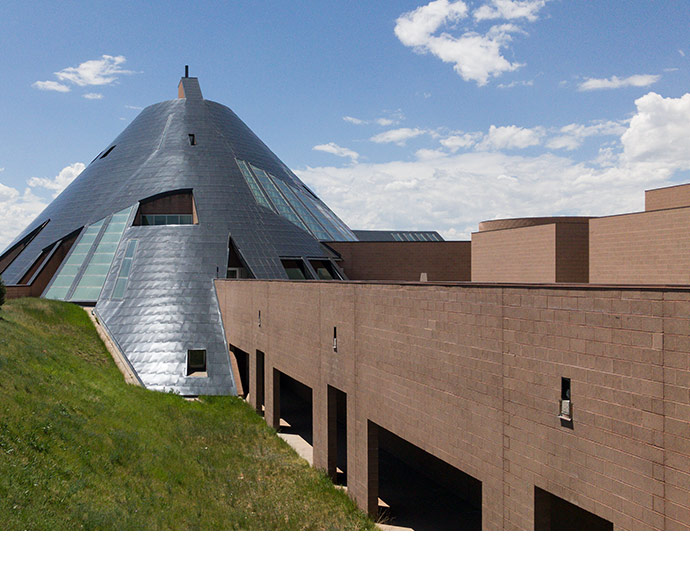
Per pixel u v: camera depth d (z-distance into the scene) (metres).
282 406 36.28
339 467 25.14
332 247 53.66
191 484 20.20
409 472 25.14
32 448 16.23
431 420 15.66
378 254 54.06
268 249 45.94
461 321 14.32
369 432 19.50
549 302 11.49
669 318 9.03
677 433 8.92
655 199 36.47
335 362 22.11
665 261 29.72
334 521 18.47
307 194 64.38
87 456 17.84
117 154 57.03
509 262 41.78
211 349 36.88
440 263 54.53
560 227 36.34
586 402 10.61
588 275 36.56
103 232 45.97
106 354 35.09
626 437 9.79
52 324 35.53
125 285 40.53
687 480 8.77
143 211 49.12
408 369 16.81
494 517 13.20
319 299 23.67
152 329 37.28
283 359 28.22
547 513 11.94
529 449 12.04
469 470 14.05
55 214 53.16
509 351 12.62
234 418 30.55
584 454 10.65
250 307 33.25
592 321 10.48
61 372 25.69
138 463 19.62
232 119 62.84
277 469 23.44
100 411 22.88
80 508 14.28
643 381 9.48
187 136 56.16
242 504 19.39
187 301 39.31
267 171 58.50
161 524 15.53
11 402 18.30
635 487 9.62
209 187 49.66
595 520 15.15
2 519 12.08
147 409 27.73
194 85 64.19
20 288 43.47
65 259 44.97
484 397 13.48
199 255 42.50
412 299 16.53
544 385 11.63
